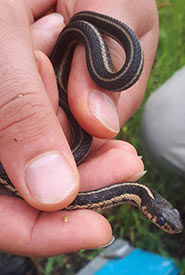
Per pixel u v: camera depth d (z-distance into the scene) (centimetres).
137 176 23
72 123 24
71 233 20
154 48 27
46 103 19
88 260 29
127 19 24
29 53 20
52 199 19
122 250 29
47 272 27
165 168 32
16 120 19
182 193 32
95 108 22
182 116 31
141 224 30
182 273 28
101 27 23
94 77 22
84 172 23
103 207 23
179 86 32
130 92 26
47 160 19
